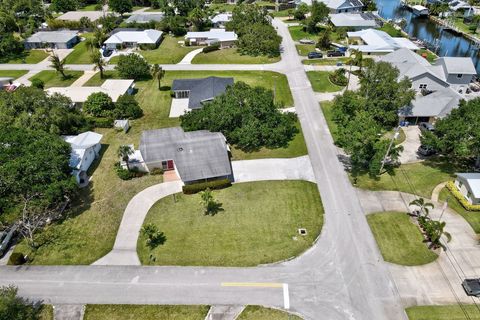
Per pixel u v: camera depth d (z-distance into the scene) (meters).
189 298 34.88
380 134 56.19
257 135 55.84
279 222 43.31
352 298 34.69
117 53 99.25
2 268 38.19
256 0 159.62
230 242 40.66
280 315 33.31
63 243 41.00
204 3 142.25
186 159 50.25
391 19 134.00
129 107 65.69
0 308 29.77
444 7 131.25
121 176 50.69
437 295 34.81
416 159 54.50
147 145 53.00
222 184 48.53
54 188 40.62
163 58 95.81
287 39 108.75
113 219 44.16
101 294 35.44
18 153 42.94
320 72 85.25
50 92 70.12
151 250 39.88
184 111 65.31
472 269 37.34
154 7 149.62
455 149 48.47
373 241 40.66
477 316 32.88
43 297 35.19
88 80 82.88
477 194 43.81
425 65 77.44
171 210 45.31
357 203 46.12
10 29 112.25
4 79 79.69
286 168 52.69
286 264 38.12
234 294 35.19
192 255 39.19
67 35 105.12
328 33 99.25
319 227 42.56
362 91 62.28
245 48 98.94
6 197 40.56
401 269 37.44
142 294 35.34
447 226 42.47
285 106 69.75
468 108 51.03
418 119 63.09
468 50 104.62
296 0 149.00
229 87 62.69
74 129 59.69
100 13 130.38
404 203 45.97
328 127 62.78
